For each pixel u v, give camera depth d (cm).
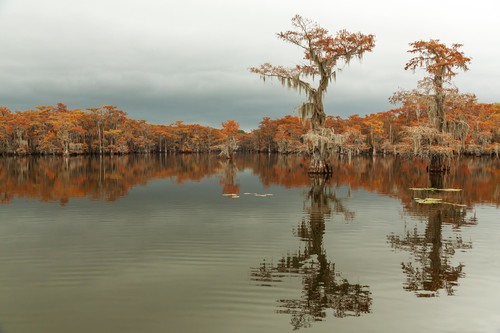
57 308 876
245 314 842
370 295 942
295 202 2427
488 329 777
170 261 1210
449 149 4106
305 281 1036
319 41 3928
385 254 1280
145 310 862
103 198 2628
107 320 816
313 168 4344
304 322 806
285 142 12900
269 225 1741
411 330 774
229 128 10225
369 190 2989
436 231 1595
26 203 2383
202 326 789
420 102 4428
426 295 941
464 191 2825
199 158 10400
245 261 1209
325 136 4122
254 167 6212
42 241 1457
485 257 1239
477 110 8019
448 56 4353
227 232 1603
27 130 10756
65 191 2983
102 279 1055
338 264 1177
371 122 9969
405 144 4853
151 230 1642
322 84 4134
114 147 12000
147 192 2969
